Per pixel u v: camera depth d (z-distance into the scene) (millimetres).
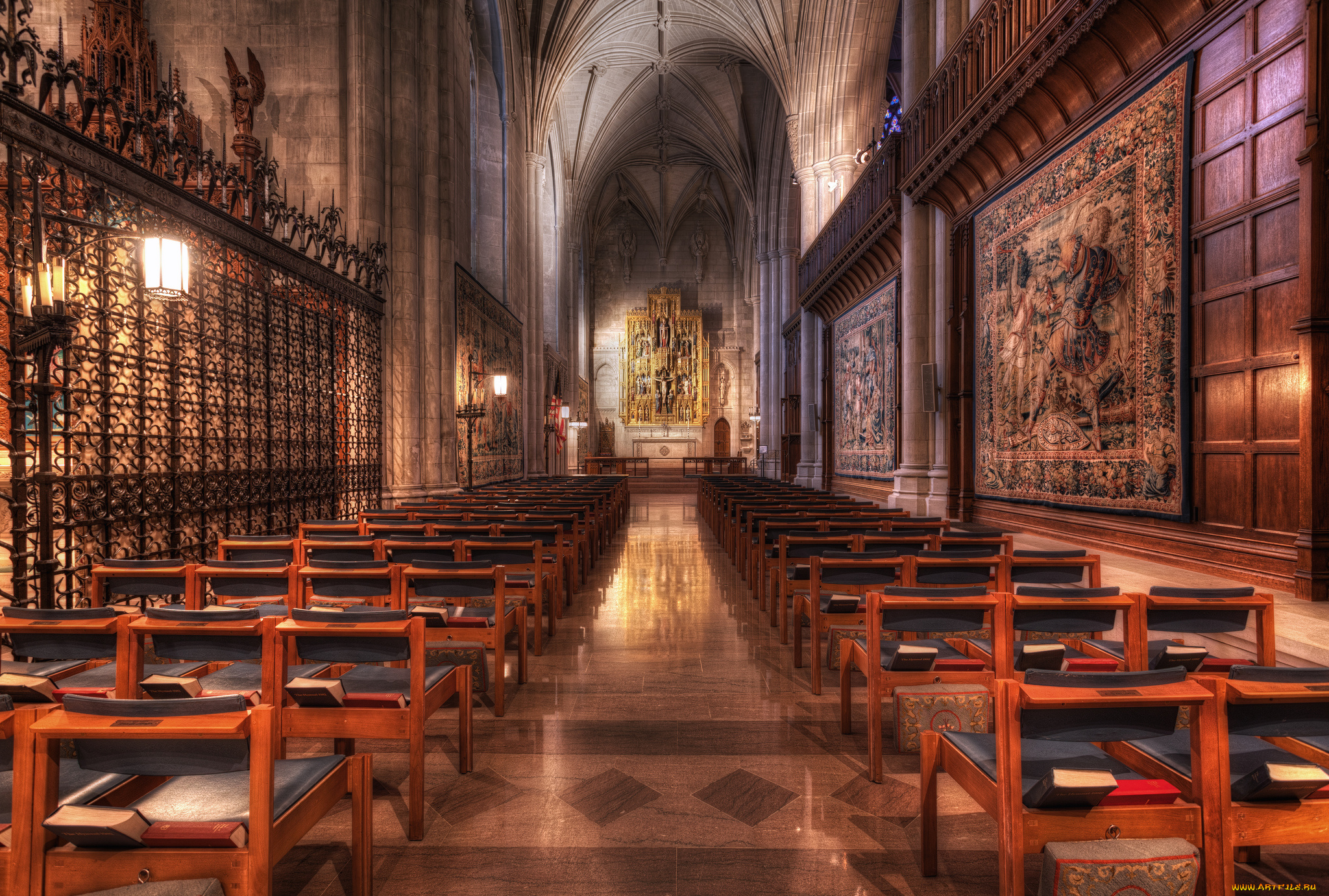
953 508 10852
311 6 11648
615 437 41812
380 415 11242
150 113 6105
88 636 3047
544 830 2984
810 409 22500
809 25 21578
